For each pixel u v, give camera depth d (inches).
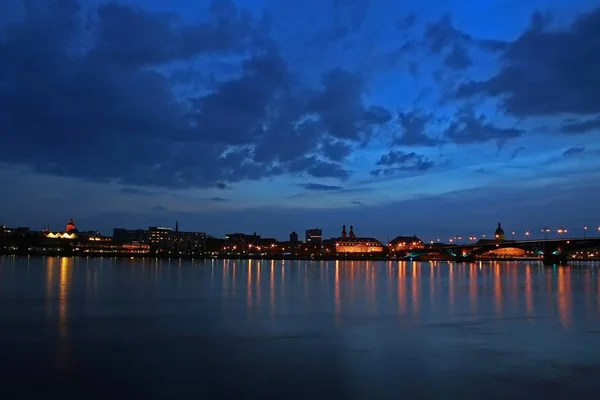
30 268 6540.4
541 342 1654.8
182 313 2306.8
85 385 1181.7
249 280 4781.0
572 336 1759.4
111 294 3174.2
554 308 2539.4
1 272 5472.4
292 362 1389.0
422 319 2150.6
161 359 1413.6
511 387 1179.3
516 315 2277.3
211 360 1405.0
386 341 1667.1
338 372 1294.3
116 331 1825.8
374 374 1278.3
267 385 1187.9
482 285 4207.7
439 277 5575.8
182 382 1205.7
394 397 1112.2
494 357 1450.5
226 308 2500.0
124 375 1259.8
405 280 4945.9
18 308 2431.1
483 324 2014.0
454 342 1653.5
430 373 1285.7
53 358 1419.8
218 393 1130.0
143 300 2842.0
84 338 1695.4
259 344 1615.4
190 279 4835.1
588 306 2628.0
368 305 2657.5
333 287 3924.7
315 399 1094.4
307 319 2137.1
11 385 1178.6
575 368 1334.9
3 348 1540.4
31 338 1691.7
